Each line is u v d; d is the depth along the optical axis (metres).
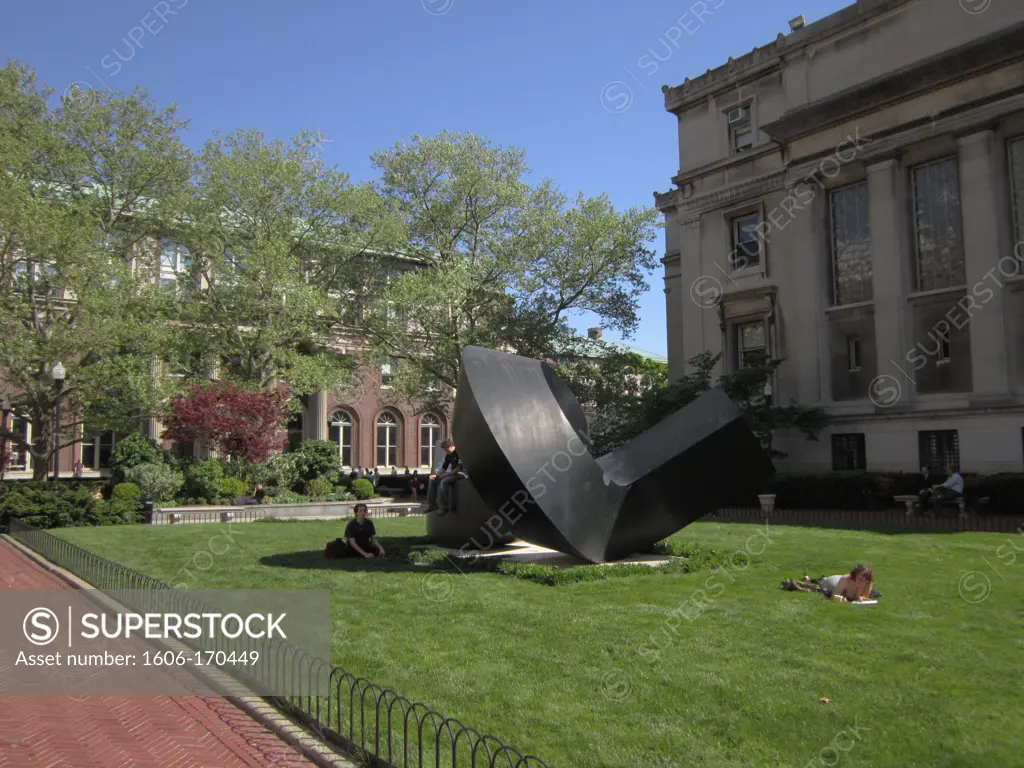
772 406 26.39
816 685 5.91
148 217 31.73
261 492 29.66
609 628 7.79
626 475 11.86
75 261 25.80
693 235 31.58
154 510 24.48
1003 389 22.31
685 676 6.16
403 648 7.22
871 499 23.14
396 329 34.50
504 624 8.05
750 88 30.03
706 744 4.86
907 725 5.10
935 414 23.77
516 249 34.97
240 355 33.03
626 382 37.28
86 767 4.93
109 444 39.16
